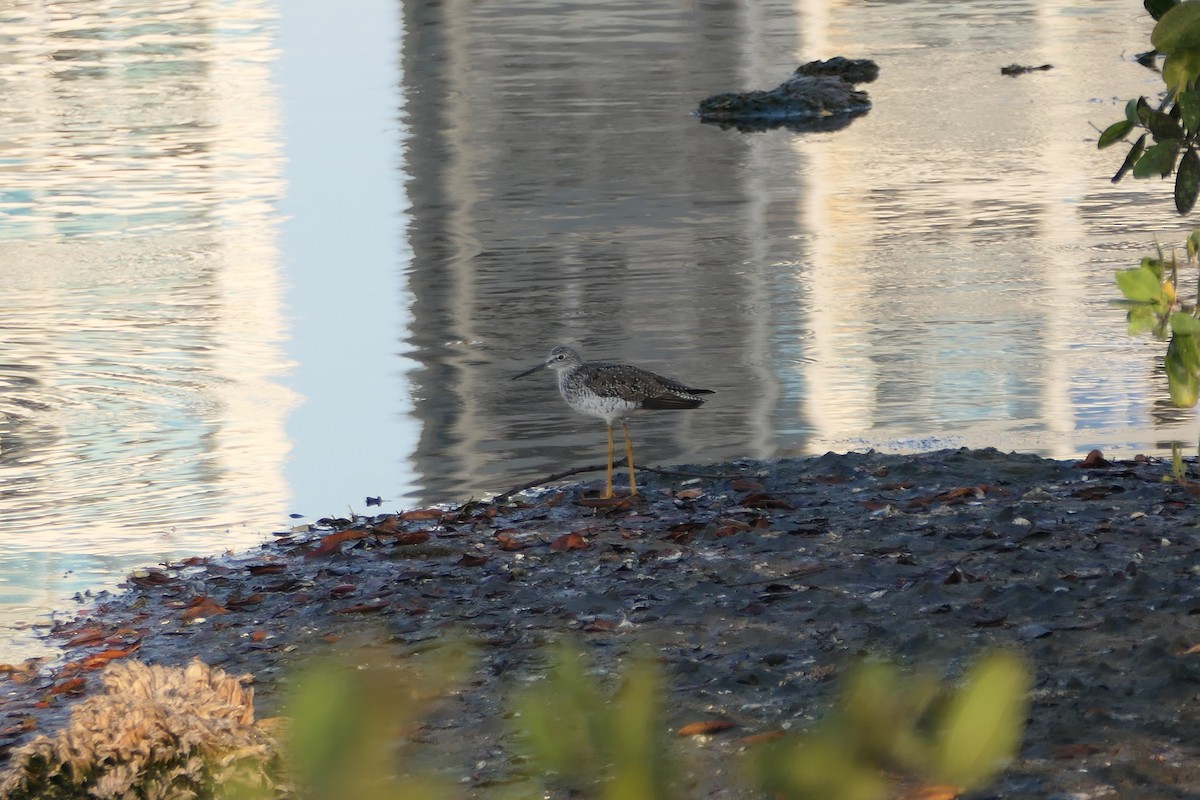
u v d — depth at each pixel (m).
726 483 13.39
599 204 28.25
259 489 14.27
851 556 10.88
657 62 45.62
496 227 26.55
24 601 11.40
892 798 4.36
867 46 48.19
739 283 22.25
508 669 8.96
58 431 16.42
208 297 22.44
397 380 17.97
